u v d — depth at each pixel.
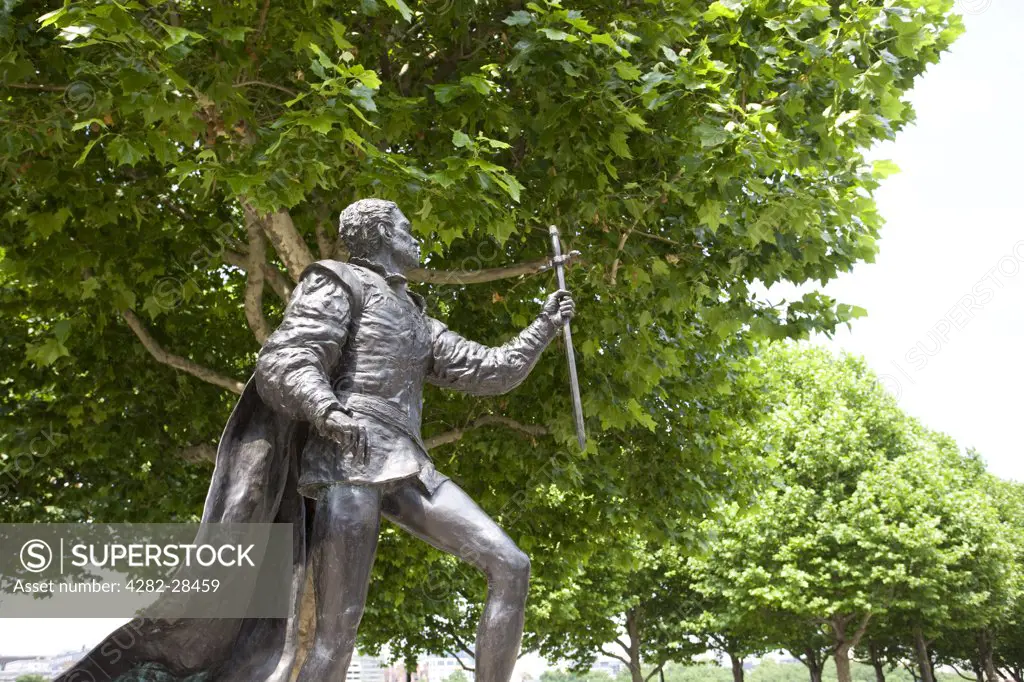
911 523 28.94
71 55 6.75
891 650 42.44
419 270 8.51
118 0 5.71
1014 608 37.91
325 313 4.00
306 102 6.94
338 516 3.93
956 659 45.91
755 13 7.93
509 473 11.42
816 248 8.70
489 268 8.75
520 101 8.02
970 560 30.12
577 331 9.62
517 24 7.09
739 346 12.17
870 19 8.03
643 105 7.55
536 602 27.95
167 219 9.16
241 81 7.22
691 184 7.82
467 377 4.34
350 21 7.82
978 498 30.89
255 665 3.99
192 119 6.75
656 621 35.47
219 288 10.75
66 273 8.47
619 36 7.36
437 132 8.16
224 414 10.85
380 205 4.40
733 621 32.12
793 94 8.29
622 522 12.25
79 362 10.12
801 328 9.05
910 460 30.66
